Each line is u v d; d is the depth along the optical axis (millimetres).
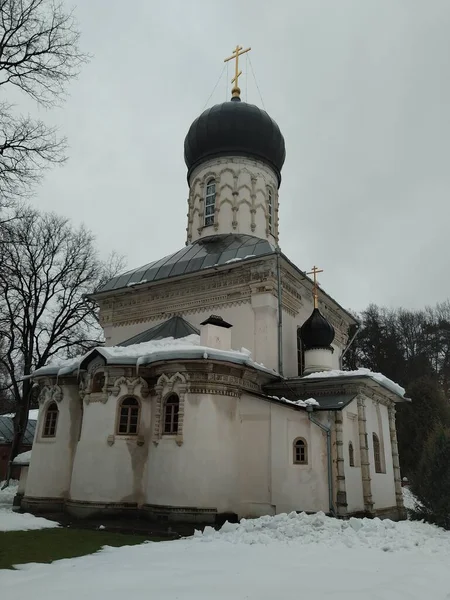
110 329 26000
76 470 17906
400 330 56969
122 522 16375
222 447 17234
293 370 23000
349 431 18688
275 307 22125
